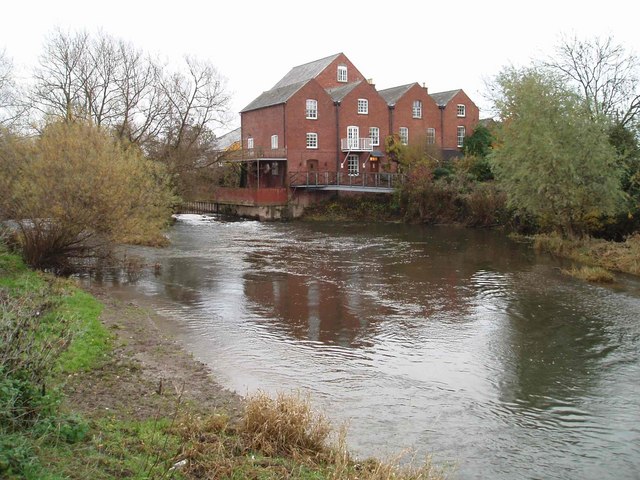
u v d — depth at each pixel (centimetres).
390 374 1138
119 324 1355
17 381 614
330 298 1795
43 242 1911
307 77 5841
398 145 5356
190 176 4219
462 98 5928
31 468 544
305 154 5222
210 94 4681
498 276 2170
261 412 777
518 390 1065
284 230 3912
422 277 2156
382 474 677
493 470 774
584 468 785
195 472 639
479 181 4522
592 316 1578
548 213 2903
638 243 2445
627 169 2784
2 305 766
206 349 1260
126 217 1978
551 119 2683
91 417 770
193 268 2300
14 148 1870
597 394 1049
